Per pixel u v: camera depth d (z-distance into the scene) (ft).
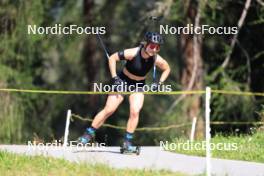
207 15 178.50
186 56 186.60
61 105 228.84
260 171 83.66
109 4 232.73
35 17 187.52
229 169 85.10
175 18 176.14
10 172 79.82
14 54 190.60
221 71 179.63
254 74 188.65
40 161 85.61
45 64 239.50
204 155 101.50
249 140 111.04
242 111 179.63
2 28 189.88
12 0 187.73
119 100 96.32
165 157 95.86
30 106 195.21
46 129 202.39
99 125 98.22
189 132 177.68
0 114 185.78
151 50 93.09
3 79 187.32
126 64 95.25
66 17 206.08
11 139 187.52
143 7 260.01
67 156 92.68
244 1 181.88
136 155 96.89
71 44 213.05
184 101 179.32
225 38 184.55
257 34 187.83
